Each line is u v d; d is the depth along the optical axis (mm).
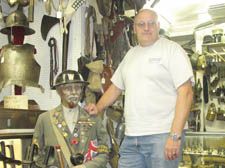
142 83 2002
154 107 1954
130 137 2062
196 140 4117
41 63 3400
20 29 2939
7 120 2324
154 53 2010
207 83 5395
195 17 5395
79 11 3289
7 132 2312
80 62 3061
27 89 3416
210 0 4789
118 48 3781
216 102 5316
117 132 3600
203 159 4027
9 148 2373
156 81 1975
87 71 3074
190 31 5629
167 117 1953
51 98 3311
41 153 2111
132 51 2219
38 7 3486
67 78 2184
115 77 2363
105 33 3629
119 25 3840
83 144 2156
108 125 3516
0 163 2420
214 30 5449
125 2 4402
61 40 3336
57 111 2225
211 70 5406
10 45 2773
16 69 2670
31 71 2736
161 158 1904
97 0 3643
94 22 3436
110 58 3658
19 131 2408
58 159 2088
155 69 1975
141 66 2027
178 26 5648
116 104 4129
